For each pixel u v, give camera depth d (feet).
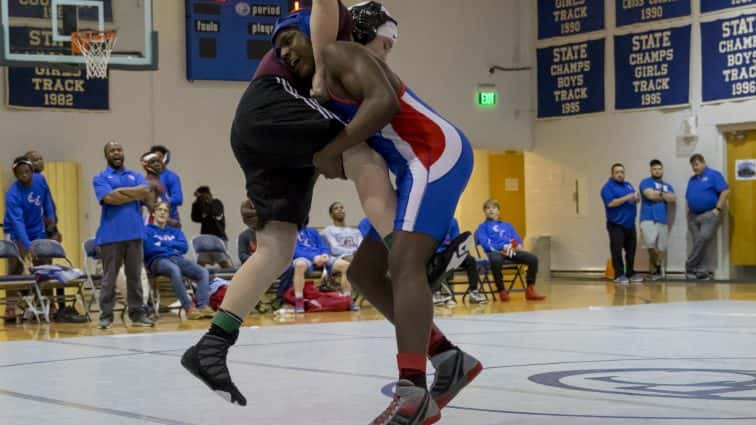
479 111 87.92
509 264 62.18
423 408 15.62
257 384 23.93
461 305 56.54
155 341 36.83
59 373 27.04
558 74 88.74
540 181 90.27
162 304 59.57
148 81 72.69
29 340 38.52
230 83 75.46
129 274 45.78
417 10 84.74
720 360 27.45
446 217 16.25
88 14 57.57
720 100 78.79
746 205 77.82
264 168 17.29
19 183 52.11
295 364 28.12
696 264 78.79
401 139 16.47
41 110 69.00
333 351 31.76
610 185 78.33
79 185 69.82
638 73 83.76
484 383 23.16
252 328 42.09
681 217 80.79
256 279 17.40
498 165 89.86
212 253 59.16
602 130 86.12
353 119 15.98
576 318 43.96
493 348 31.19
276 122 16.84
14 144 68.18
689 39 80.74
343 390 22.74
